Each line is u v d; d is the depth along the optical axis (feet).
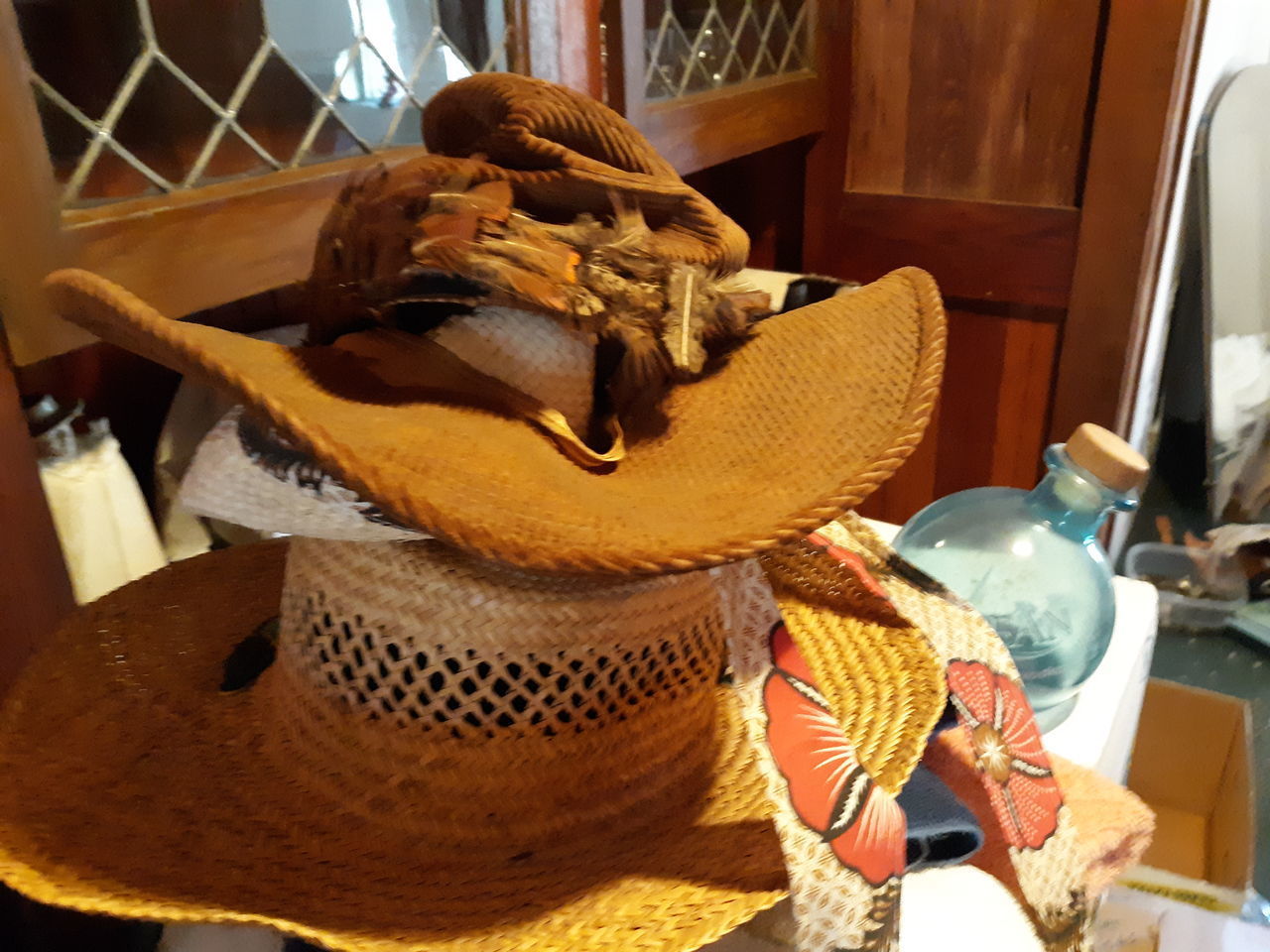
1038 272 4.11
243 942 1.49
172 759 1.49
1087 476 2.30
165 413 2.49
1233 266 5.15
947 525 2.49
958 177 4.22
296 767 1.44
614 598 1.37
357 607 1.37
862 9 4.15
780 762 1.35
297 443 0.98
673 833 1.37
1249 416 5.49
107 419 2.18
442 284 1.25
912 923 1.55
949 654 1.85
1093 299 4.00
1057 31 3.81
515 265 1.27
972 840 1.71
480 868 1.30
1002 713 1.83
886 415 1.38
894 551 2.13
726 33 3.45
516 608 1.31
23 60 1.41
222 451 1.18
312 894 1.24
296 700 1.47
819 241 4.62
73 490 1.91
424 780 1.36
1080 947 1.81
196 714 1.60
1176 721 3.75
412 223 1.29
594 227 1.43
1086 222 3.91
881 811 1.35
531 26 2.31
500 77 1.54
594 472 1.37
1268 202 5.28
